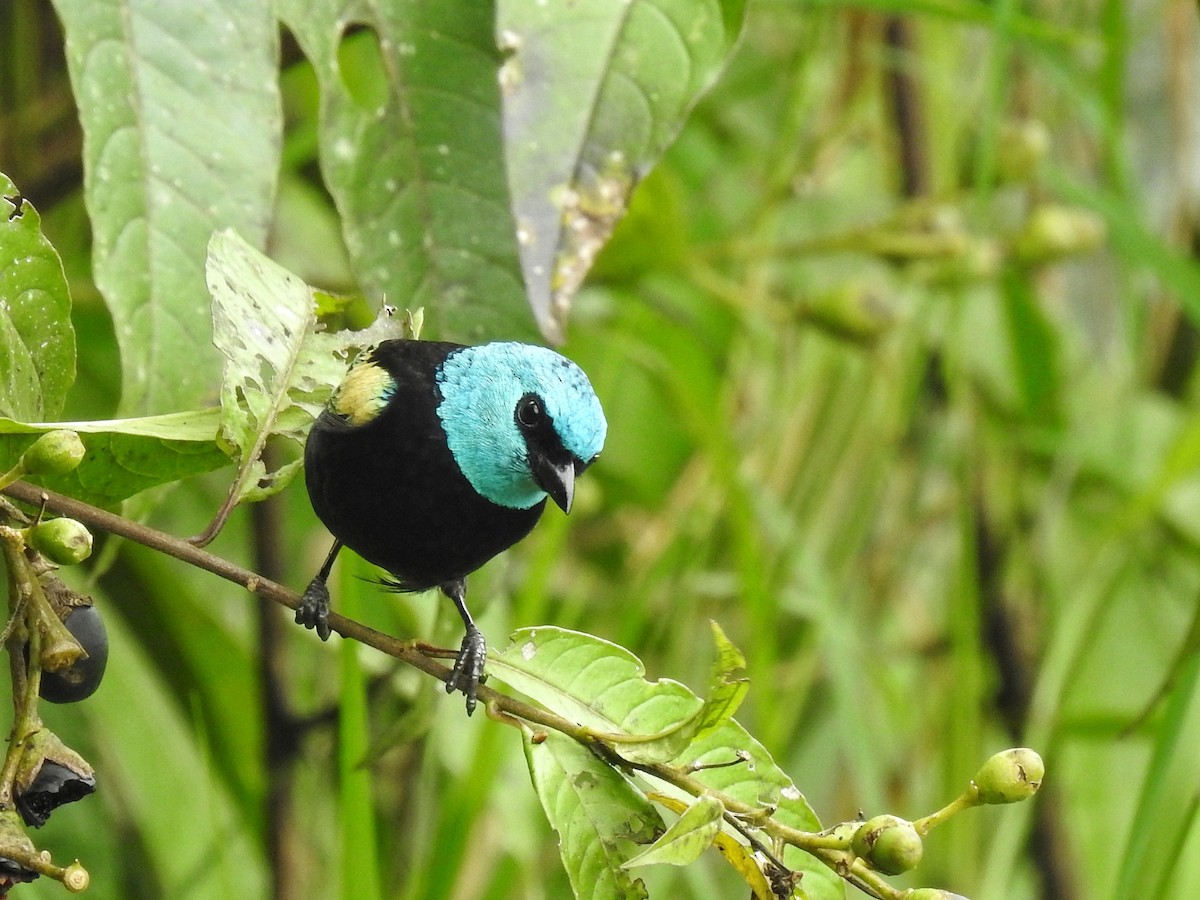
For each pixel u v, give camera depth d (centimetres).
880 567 1151
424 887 747
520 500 720
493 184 647
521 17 569
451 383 693
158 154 607
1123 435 1204
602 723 532
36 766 464
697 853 443
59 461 470
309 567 1064
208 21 618
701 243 1284
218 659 928
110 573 919
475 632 697
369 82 717
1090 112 1012
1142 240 1005
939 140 1164
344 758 650
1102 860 1116
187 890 891
